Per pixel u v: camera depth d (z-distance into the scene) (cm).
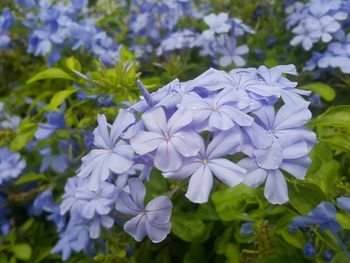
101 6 26
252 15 21
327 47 17
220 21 19
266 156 10
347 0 17
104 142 11
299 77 18
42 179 20
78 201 15
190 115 10
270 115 11
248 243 15
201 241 15
